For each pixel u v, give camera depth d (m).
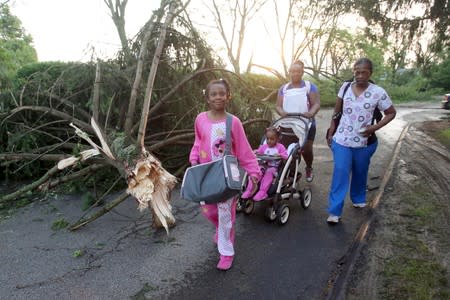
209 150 3.12
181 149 6.14
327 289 2.99
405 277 3.08
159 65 5.94
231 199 3.15
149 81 4.74
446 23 9.91
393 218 4.32
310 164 5.74
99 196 5.19
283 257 3.52
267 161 4.25
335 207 4.18
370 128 4.07
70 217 4.56
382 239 3.79
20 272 3.30
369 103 4.00
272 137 4.38
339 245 3.74
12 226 4.32
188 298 2.91
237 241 3.87
